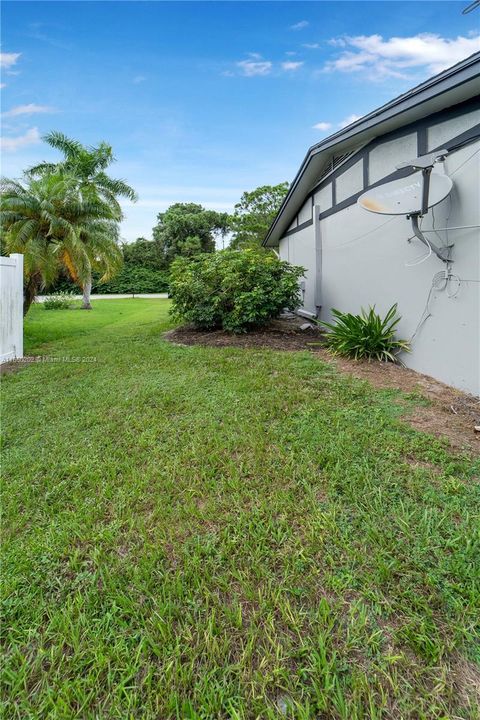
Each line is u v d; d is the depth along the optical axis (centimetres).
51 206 823
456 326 388
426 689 127
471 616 149
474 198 354
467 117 370
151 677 134
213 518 212
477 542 185
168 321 1081
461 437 291
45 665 141
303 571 175
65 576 180
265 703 125
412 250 461
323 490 232
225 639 145
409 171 464
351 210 635
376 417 330
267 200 2630
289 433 306
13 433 334
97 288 3017
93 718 124
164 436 313
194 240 3319
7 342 596
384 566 173
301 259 977
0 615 160
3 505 234
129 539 201
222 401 380
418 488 229
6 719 125
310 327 793
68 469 270
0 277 582
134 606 161
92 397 412
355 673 132
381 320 535
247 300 711
